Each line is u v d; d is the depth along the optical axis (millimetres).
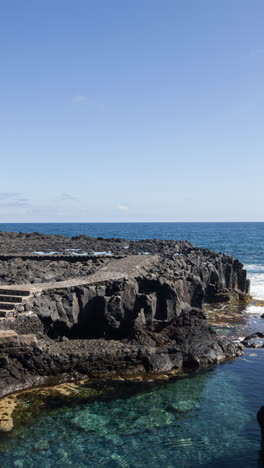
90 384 17484
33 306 19438
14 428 13758
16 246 54406
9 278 25422
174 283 22500
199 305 23203
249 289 40281
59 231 161125
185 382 17984
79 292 21156
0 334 16969
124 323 21125
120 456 12430
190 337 21078
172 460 12281
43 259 38594
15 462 12016
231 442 13250
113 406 15539
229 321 29062
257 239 125188
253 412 15242
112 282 22297
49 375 17562
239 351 21578
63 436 13398
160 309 21672
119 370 18766
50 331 19938
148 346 19891
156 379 18234
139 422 14391
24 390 16562
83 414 14844
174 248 57312
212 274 36594
